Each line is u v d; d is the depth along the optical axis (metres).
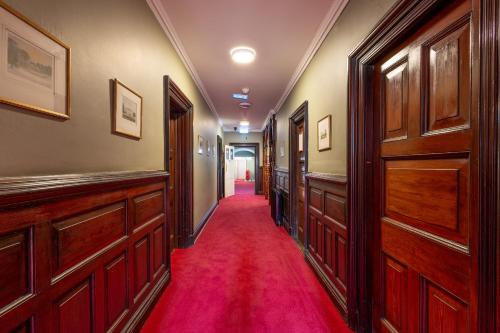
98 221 1.20
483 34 0.80
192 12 1.98
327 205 2.14
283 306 1.87
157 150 2.04
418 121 1.15
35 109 0.85
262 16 2.03
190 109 3.16
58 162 0.97
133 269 1.57
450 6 0.96
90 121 1.16
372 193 1.54
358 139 1.58
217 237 3.68
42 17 0.88
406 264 1.26
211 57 2.79
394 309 1.36
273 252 3.04
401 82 1.28
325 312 1.80
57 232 0.94
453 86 0.96
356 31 1.63
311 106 2.69
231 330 1.60
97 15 1.21
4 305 0.75
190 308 1.84
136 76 1.65
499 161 0.75
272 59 2.84
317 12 1.98
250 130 8.90
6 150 0.76
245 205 6.73
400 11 1.15
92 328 1.16
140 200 1.67
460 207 0.93
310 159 2.72
